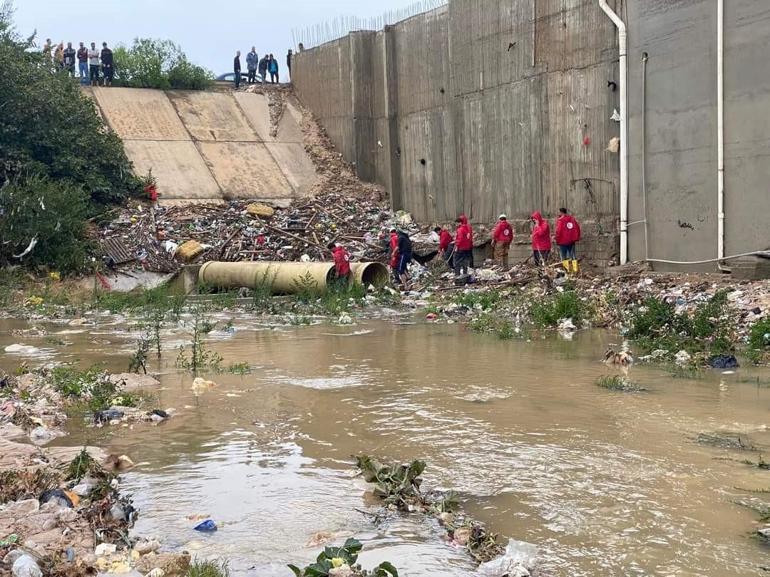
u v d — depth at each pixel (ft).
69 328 54.75
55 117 91.50
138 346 41.16
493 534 16.22
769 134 53.26
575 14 71.26
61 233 79.20
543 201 76.89
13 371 35.81
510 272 73.61
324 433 24.62
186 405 28.76
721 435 23.35
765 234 54.03
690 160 59.72
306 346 43.68
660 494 18.39
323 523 17.21
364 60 107.86
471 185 88.12
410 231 94.43
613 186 68.13
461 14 87.25
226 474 20.72
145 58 119.44
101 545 15.65
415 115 98.27
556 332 47.03
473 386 31.24
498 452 22.04
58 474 20.02
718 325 40.16
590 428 24.39
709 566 14.52
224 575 14.46
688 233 60.29
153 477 20.57
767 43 52.90
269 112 118.62
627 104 65.10
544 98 75.82
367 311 61.72
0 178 86.69
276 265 72.49
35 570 13.96
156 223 90.27
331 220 96.84
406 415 26.63
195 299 71.56
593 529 16.40
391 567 13.94
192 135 110.42
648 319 42.45
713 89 57.31
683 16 59.31
